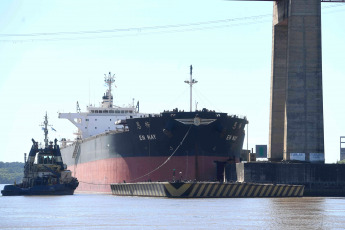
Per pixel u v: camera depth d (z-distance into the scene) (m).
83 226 137.88
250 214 164.38
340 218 153.25
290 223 141.25
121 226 137.25
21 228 134.88
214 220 148.75
